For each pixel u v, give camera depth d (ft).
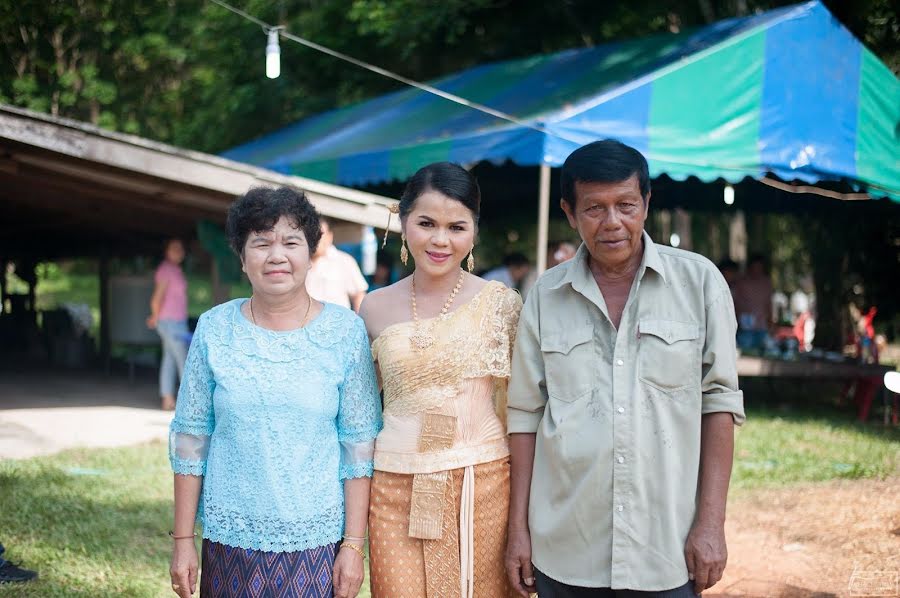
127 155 24.18
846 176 27.96
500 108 29.01
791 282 67.67
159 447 22.40
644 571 7.62
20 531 15.10
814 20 27.12
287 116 53.21
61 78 59.57
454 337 8.68
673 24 47.78
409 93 39.47
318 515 8.02
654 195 40.98
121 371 40.14
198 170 25.04
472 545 8.57
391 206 9.34
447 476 8.55
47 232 43.55
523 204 45.75
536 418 8.36
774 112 26.18
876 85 28.84
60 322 44.68
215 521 7.98
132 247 42.24
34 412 27.43
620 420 7.66
